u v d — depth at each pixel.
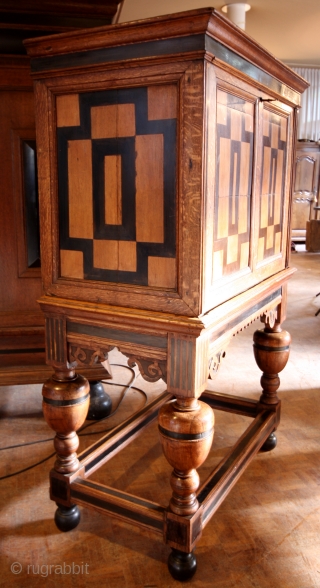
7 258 2.36
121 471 2.08
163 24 1.19
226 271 1.48
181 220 1.28
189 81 1.21
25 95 2.24
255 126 1.57
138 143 1.33
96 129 1.39
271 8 6.47
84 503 1.65
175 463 1.42
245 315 1.69
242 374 3.19
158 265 1.36
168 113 1.27
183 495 1.46
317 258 8.01
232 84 1.36
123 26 1.24
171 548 1.52
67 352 1.59
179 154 1.26
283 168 1.92
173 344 1.36
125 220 1.39
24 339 2.40
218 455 2.22
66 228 1.51
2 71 2.20
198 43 1.17
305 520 1.78
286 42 8.13
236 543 1.67
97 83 1.35
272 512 1.82
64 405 1.60
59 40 1.36
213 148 1.27
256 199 1.65
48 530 1.73
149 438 2.36
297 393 2.88
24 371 2.40
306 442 2.31
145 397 2.80
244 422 2.54
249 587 1.49
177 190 1.29
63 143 1.46
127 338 1.45
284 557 1.61
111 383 3.01
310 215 9.38
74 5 2.09
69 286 1.52
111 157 1.38
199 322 1.27
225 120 1.36
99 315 1.45
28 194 2.33
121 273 1.43
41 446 2.27
